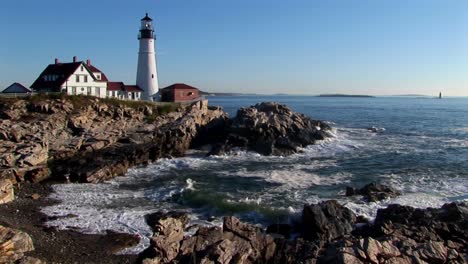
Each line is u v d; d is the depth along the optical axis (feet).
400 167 132.36
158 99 239.50
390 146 172.55
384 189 99.09
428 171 126.41
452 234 64.54
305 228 76.18
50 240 72.90
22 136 129.59
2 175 107.55
